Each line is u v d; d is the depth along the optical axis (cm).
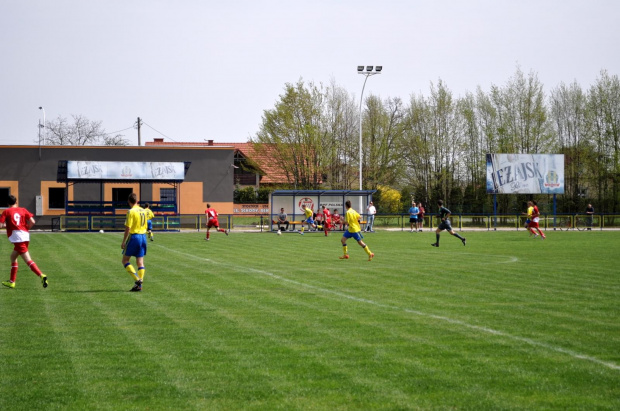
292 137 5331
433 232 3959
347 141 5734
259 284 1333
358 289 1255
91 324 898
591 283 1354
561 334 827
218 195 4544
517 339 797
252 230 4197
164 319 934
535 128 5469
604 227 4762
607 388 595
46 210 4294
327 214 3475
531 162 4534
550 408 541
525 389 593
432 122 5659
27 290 1240
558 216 4609
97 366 677
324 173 5503
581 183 5578
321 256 2069
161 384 613
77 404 556
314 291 1226
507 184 4497
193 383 616
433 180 5638
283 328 867
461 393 582
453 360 697
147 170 3969
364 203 4150
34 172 4291
